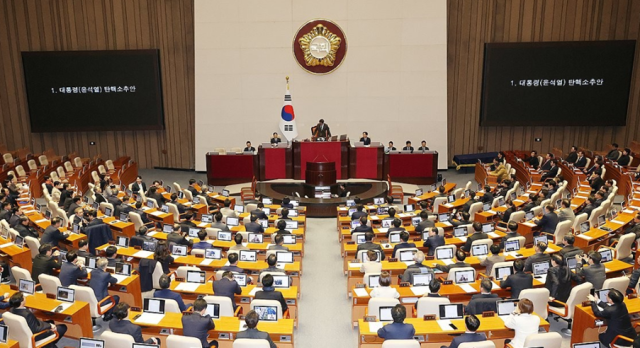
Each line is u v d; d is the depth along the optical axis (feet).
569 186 63.16
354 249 38.47
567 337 29.37
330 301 35.17
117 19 76.33
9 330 23.95
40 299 27.48
